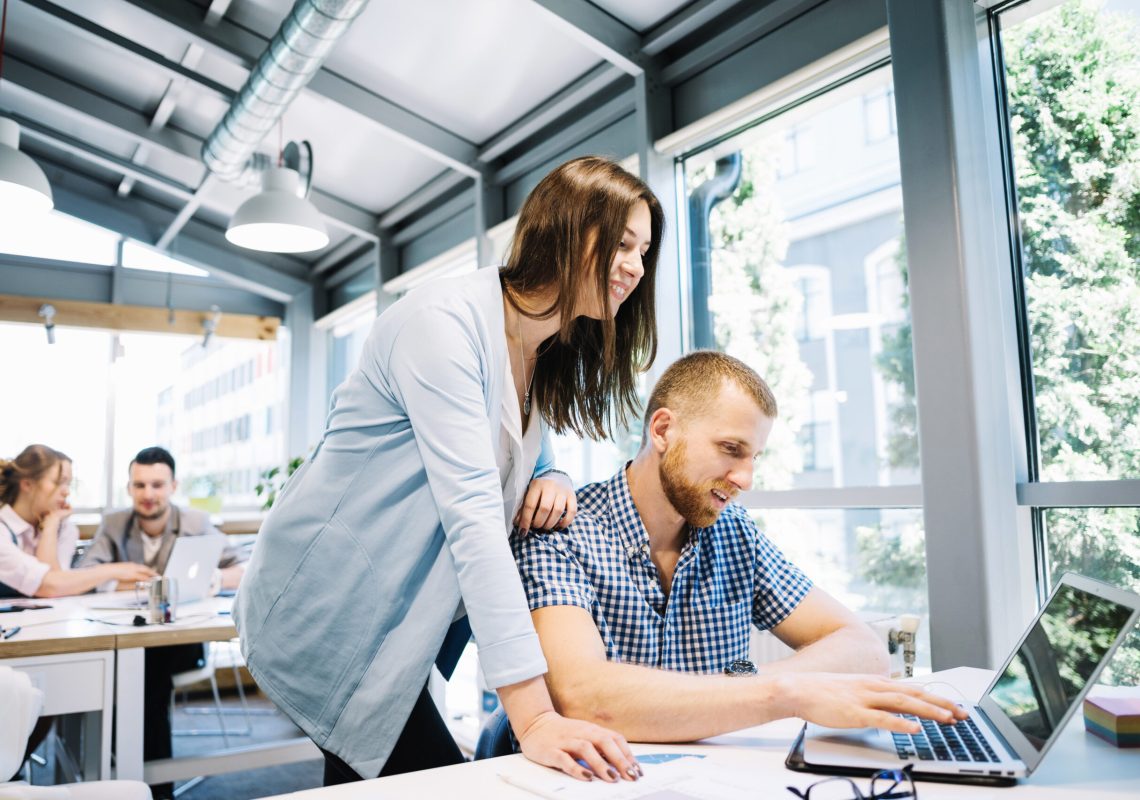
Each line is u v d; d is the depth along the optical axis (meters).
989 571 1.96
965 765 0.83
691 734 0.95
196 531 3.49
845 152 3.28
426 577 1.12
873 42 2.42
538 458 1.35
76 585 2.96
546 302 1.18
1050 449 2.07
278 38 3.26
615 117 3.45
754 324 3.12
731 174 3.18
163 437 5.88
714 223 3.21
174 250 5.82
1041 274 2.11
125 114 4.79
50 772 3.31
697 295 3.23
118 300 5.80
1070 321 2.04
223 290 6.19
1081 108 2.04
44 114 5.04
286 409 6.18
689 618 1.25
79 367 5.67
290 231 3.66
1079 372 2.02
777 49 2.79
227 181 4.49
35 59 4.54
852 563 2.93
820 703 0.91
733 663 1.23
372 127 4.00
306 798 0.81
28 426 5.48
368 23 3.53
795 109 2.80
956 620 2.00
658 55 3.18
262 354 6.36
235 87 4.38
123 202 5.76
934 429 2.07
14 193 3.27
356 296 5.88
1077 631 0.90
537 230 1.17
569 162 1.18
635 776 0.83
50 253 5.68
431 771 0.89
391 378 1.08
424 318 1.06
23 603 2.70
